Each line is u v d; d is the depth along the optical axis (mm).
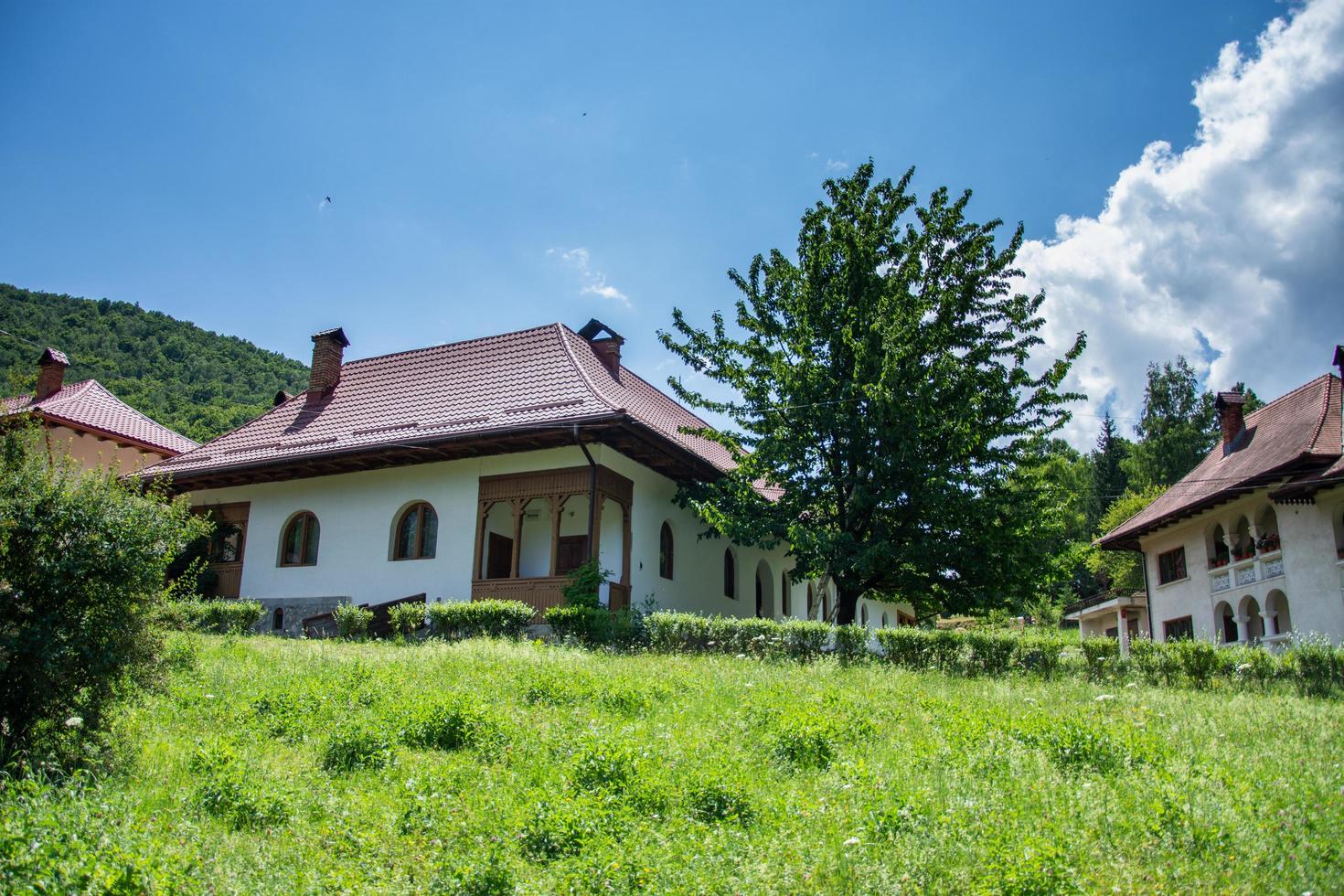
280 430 25859
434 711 8898
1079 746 8156
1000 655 16203
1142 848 5980
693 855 5805
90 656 7539
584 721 9297
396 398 25500
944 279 22047
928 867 5656
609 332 27859
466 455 22391
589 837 6059
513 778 7543
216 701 10172
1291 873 5594
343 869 5594
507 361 25422
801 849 5934
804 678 12844
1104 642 19047
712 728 9398
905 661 16281
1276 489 22453
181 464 25578
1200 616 28969
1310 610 22609
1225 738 9305
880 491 19859
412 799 6848
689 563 25094
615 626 17344
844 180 22344
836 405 20281
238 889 5332
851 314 20391
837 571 20328
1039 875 5223
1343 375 24375
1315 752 8672
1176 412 60500
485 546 22594
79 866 4965
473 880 5359
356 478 23906
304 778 7676
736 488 21828
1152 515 31312
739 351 21891
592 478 20766
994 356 21125
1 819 5770
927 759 8070
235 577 24672
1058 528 21766
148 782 7379
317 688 10570
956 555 20297
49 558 7598
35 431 8359
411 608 18609
